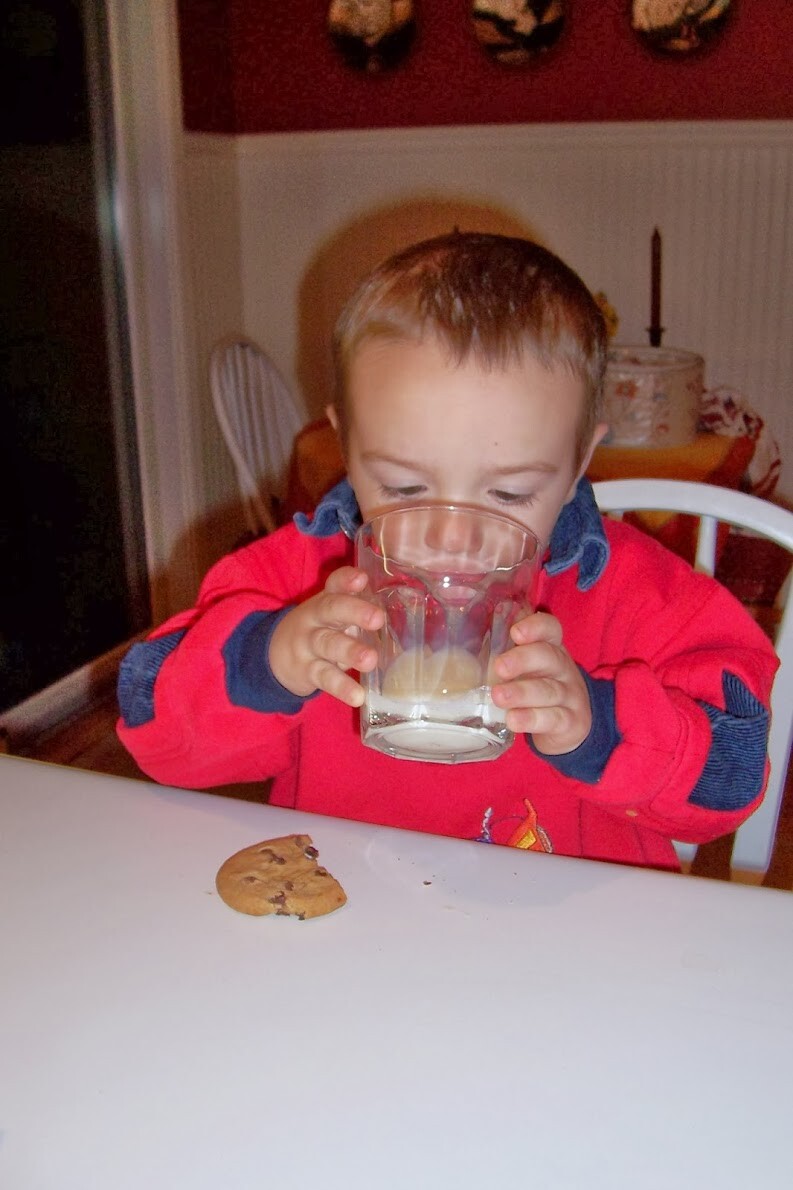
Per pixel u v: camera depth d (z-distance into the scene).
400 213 3.49
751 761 0.81
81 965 0.57
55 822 0.71
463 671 0.68
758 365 3.24
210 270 3.45
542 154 3.29
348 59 3.39
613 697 0.76
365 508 0.92
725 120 3.11
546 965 0.57
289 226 3.60
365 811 1.03
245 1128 0.47
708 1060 0.51
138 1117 0.47
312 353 3.71
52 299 2.96
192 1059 0.51
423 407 0.83
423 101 3.39
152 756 0.87
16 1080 0.49
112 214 3.13
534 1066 0.50
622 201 3.25
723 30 3.06
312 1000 0.54
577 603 1.01
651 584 0.99
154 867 0.66
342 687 0.69
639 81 3.18
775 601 3.38
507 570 0.68
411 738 0.69
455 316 0.85
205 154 3.35
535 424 0.84
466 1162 0.45
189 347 3.34
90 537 3.23
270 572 1.07
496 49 3.27
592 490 1.02
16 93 2.74
